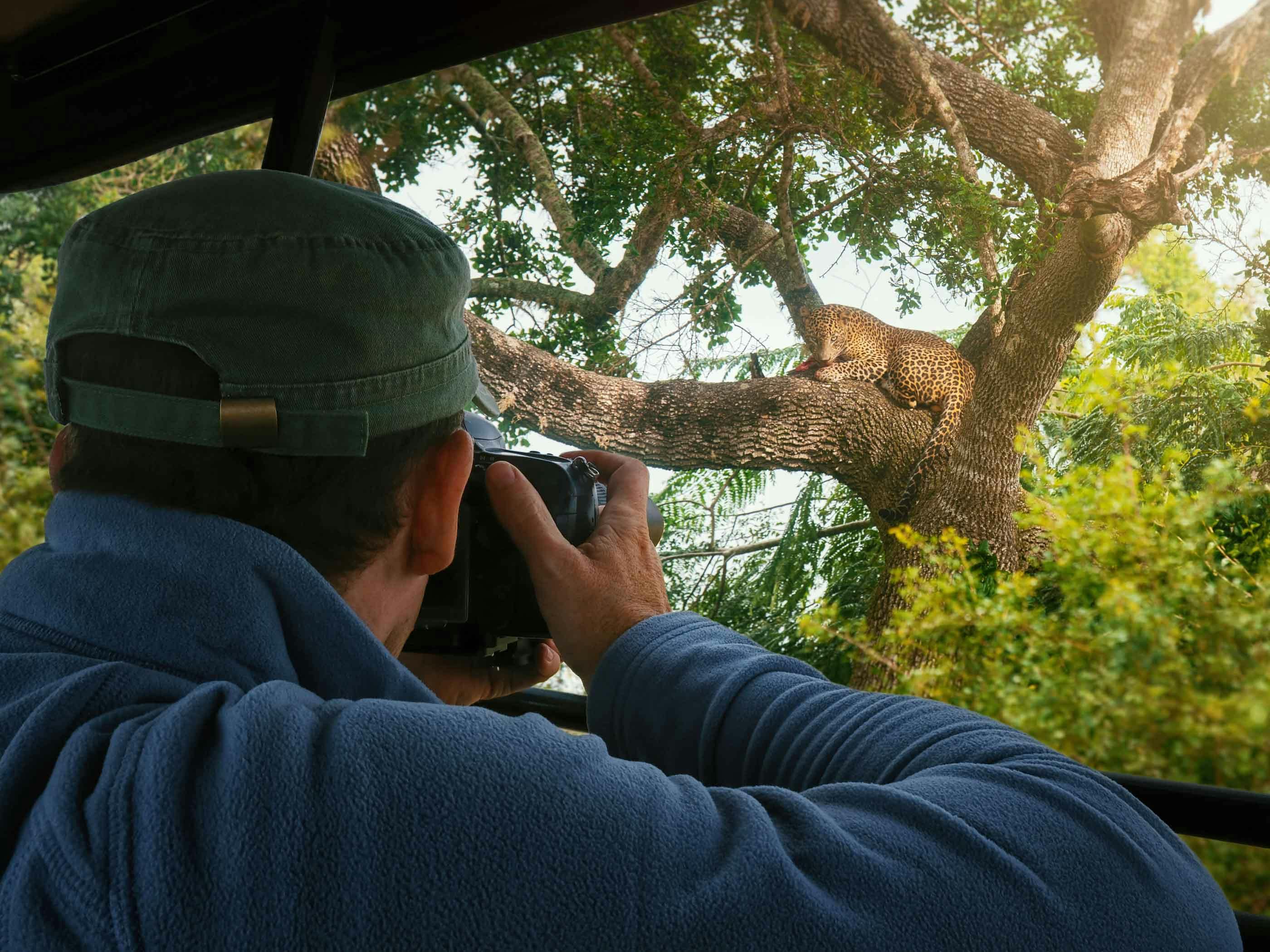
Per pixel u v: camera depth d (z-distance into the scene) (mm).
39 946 412
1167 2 3975
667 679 680
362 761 448
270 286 535
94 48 1491
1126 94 4008
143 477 545
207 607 510
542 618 787
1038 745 589
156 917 409
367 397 556
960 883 475
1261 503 3473
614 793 470
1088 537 3582
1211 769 3262
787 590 4191
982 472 4137
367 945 420
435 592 750
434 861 433
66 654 505
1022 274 4152
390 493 586
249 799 430
